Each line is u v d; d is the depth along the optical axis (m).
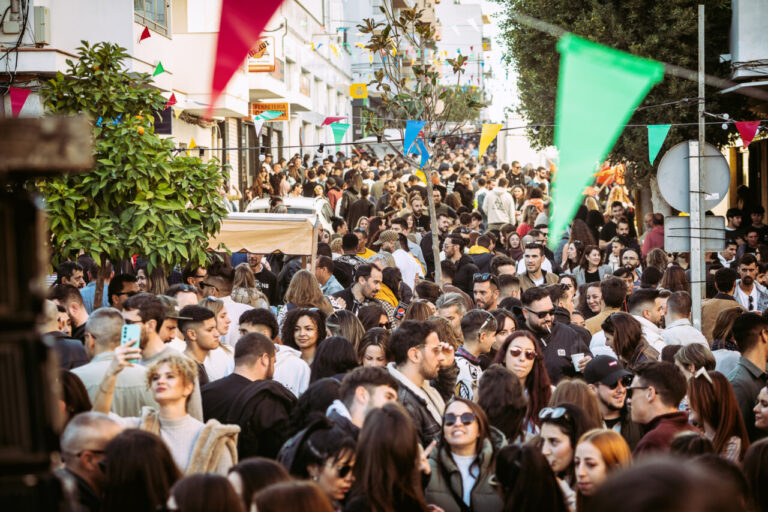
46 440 2.07
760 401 5.94
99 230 8.81
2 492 2.05
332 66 44.00
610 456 4.41
